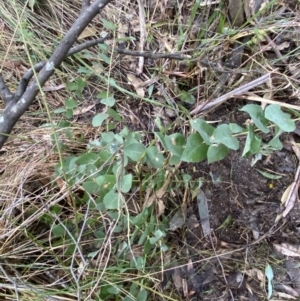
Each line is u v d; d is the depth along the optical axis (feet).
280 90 4.41
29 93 3.25
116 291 3.60
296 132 4.25
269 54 4.64
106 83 4.75
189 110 4.56
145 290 3.62
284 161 4.18
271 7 4.81
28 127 4.60
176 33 5.01
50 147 4.32
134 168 4.11
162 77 4.71
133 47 5.01
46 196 3.92
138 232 3.85
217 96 4.47
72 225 3.94
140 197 3.93
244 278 3.95
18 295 3.48
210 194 4.20
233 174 4.19
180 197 4.21
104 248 3.62
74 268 3.76
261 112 3.18
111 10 5.17
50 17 5.19
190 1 5.08
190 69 4.68
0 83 3.33
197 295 3.94
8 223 3.88
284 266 3.95
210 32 4.83
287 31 4.62
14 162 4.29
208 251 4.06
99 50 4.91
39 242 3.82
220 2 4.75
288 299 3.84
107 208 3.41
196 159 3.24
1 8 5.00
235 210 4.14
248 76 4.47
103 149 3.73
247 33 4.58
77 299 3.55
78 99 4.77
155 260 3.96
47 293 3.55
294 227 4.02
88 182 3.47
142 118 4.63
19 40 4.59
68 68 4.88
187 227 4.15
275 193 4.12
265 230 4.06
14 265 3.66
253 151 3.28
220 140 3.14
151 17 5.13
